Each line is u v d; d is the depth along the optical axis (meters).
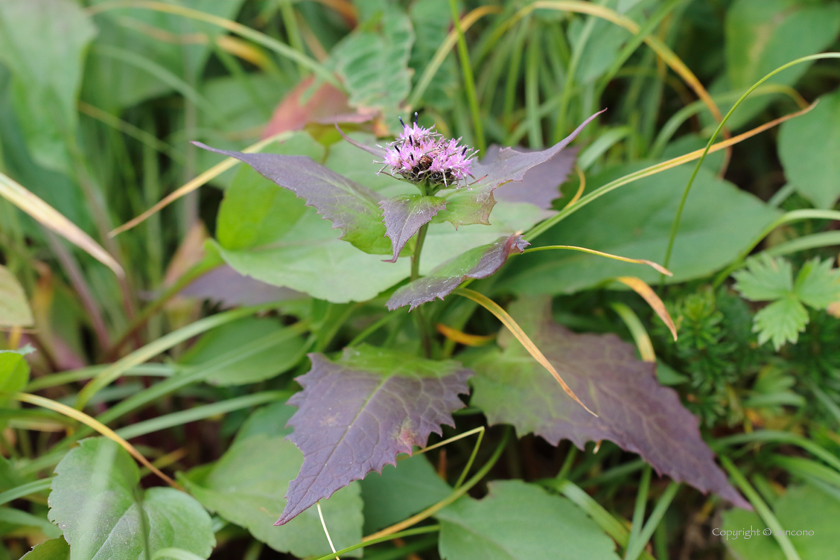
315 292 0.47
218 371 0.50
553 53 0.56
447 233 0.48
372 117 0.50
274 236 0.49
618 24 0.52
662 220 0.51
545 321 0.48
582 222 0.52
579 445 0.45
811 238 0.49
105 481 0.43
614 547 0.45
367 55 0.55
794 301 0.47
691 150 0.55
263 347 0.50
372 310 0.52
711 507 0.49
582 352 0.48
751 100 0.54
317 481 0.42
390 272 0.47
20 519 0.45
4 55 0.56
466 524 0.46
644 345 0.48
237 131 0.61
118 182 0.61
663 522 0.49
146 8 0.62
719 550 0.49
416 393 0.44
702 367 0.48
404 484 0.47
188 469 0.52
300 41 0.65
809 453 0.50
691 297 0.48
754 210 0.50
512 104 0.58
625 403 0.46
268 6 0.62
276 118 0.56
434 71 0.54
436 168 0.42
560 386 0.47
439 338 0.52
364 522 0.46
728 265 0.50
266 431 0.48
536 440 0.52
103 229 0.57
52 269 0.58
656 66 0.57
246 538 0.50
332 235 0.49
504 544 0.45
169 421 0.48
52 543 0.43
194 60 0.62
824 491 0.48
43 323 0.54
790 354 0.49
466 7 0.61
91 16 0.62
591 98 0.54
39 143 0.56
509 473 0.51
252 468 0.47
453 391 0.44
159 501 0.44
